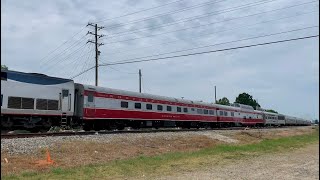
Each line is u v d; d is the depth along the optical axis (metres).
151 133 28.59
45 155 17.05
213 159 20.16
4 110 22.59
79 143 20.30
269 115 72.62
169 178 13.98
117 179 13.55
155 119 37.22
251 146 28.52
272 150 26.83
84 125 30.14
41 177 13.02
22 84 23.81
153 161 18.09
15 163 15.06
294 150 27.66
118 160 18.02
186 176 14.52
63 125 27.06
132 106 34.00
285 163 19.55
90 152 19.05
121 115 32.56
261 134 43.78
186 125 44.69
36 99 24.67
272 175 15.37
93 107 29.62
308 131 61.78
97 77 48.16
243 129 49.25
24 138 19.91
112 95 31.70
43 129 26.48
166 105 39.12
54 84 26.14
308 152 26.14
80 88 28.95
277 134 48.09
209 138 32.00
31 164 15.26
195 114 44.69
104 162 17.20
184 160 19.06
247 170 16.62
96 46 48.44
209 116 48.16
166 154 21.30
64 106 26.78
